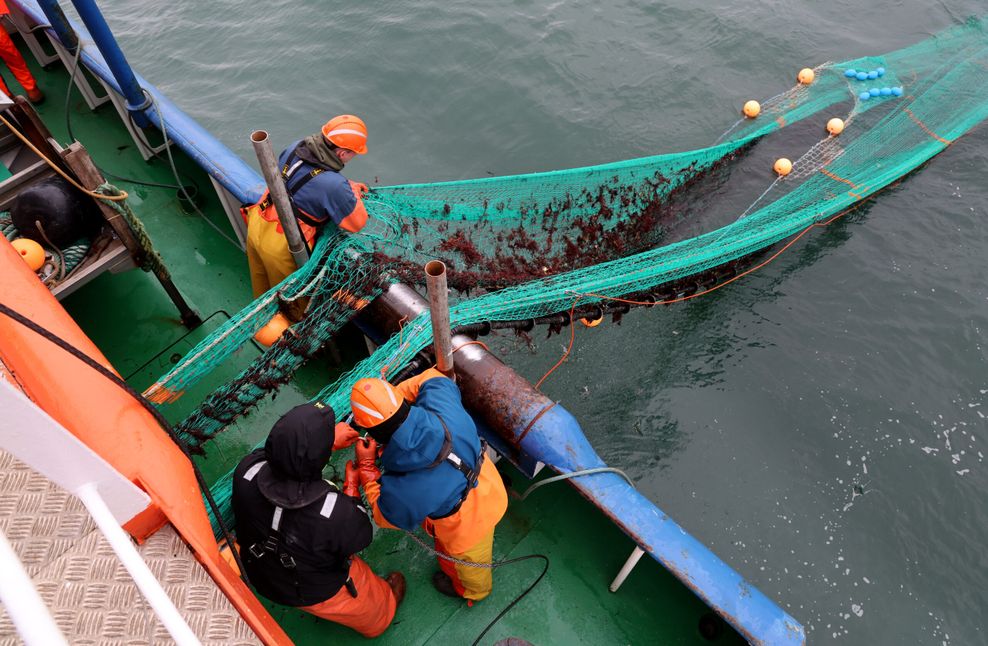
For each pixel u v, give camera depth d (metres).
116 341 4.63
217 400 3.43
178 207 5.53
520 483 4.00
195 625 1.86
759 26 8.61
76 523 1.91
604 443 5.00
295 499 2.43
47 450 1.46
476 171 7.20
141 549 1.97
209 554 2.04
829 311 5.79
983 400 5.34
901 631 4.31
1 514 1.91
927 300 5.85
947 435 5.15
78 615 1.80
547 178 4.96
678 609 3.59
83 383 2.34
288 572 2.59
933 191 6.56
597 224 5.16
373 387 2.56
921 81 7.68
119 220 3.77
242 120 7.84
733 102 7.70
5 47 5.85
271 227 3.78
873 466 4.98
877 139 6.80
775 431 5.14
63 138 6.06
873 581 4.49
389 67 8.32
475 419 3.57
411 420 2.60
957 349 5.57
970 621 4.34
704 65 8.16
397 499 2.71
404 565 3.68
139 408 2.39
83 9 4.13
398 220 4.41
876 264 6.07
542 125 7.61
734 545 4.62
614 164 5.27
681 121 7.55
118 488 1.76
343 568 2.69
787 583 4.47
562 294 3.90
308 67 8.41
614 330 5.59
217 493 3.12
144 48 8.88
